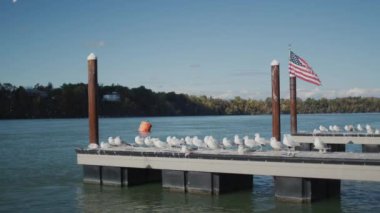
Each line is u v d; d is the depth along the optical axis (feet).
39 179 143.13
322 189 103.91
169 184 115.75
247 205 102.42
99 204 108.17
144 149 126.72
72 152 220.64
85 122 586.04
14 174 153.58
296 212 96.02
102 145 132.87
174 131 388.57
